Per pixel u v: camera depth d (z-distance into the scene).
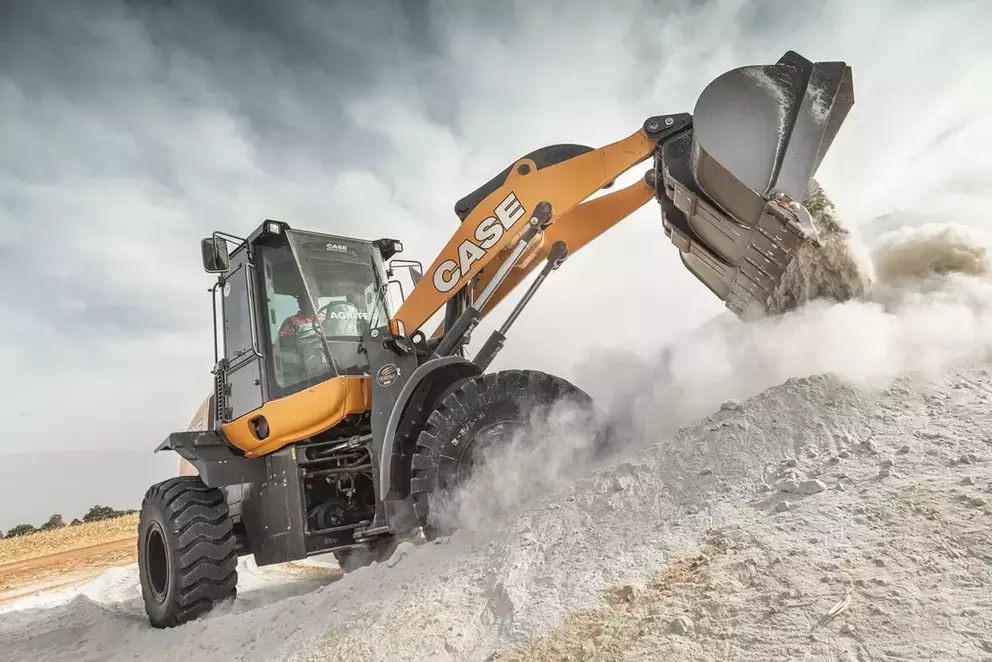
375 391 4.86
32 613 7.54
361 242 5.96
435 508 4.22
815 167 3.93
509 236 4.95
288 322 5.50
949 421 3.06
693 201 4.32
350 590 4.00
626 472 3.60
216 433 5.85
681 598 2.48
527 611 2.84
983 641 1.84
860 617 2.07
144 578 5.65
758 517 2.83
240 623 4.38
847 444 3.15
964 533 2.29
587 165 4.83
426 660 2.77
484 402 4.38
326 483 5.43
